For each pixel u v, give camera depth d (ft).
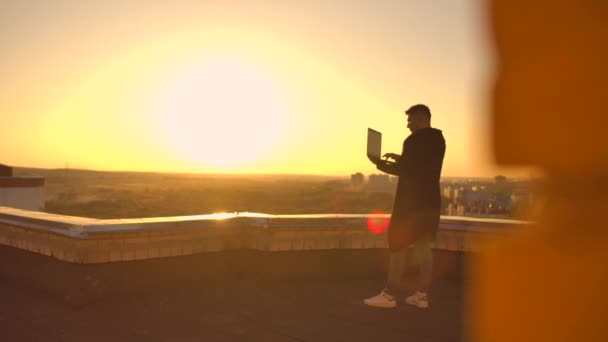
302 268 20.12
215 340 13.73
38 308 16.07
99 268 16.52
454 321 15.40
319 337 14.02
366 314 16.05
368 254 20.97
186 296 17.66
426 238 16.31
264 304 16.94
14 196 82.38
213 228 19.11
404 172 16.02
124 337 13.83
